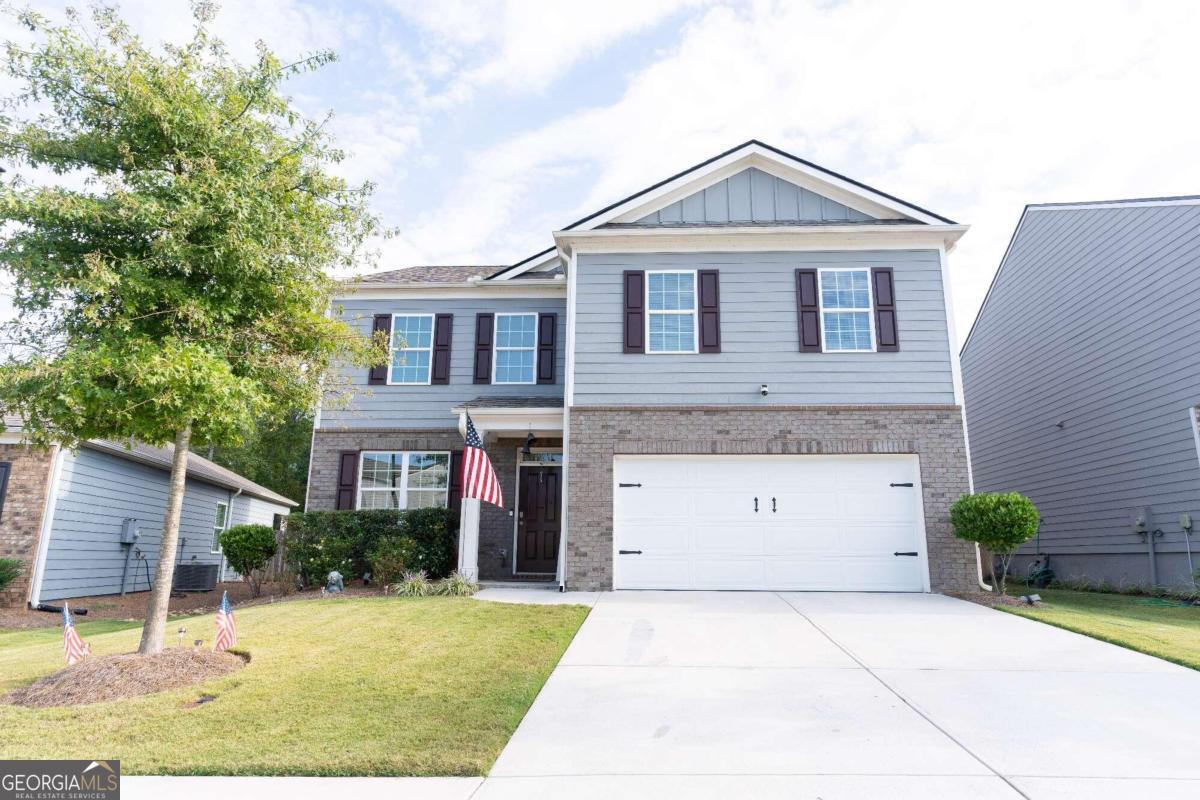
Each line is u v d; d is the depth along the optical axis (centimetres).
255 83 695
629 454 1222
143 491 1684
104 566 1525
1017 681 622
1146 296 1379
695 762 441
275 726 502
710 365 1245
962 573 1155
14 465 1356
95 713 532
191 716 524
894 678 633
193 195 631
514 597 1102
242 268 653
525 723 519
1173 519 1302
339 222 753
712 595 1116
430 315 1585
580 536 1193
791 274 1276
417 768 428
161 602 670
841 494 1202
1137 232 1403
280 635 812
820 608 990
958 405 1212
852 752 456
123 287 607
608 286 1288
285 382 725
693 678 638
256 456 3469
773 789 398
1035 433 1780
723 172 1341
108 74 623
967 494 1174
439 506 1495
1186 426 1270
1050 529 1708
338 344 777
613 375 1250
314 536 1331
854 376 1230
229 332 673
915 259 1273
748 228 1264
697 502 1210
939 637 800
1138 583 1392
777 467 1216
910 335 1242
